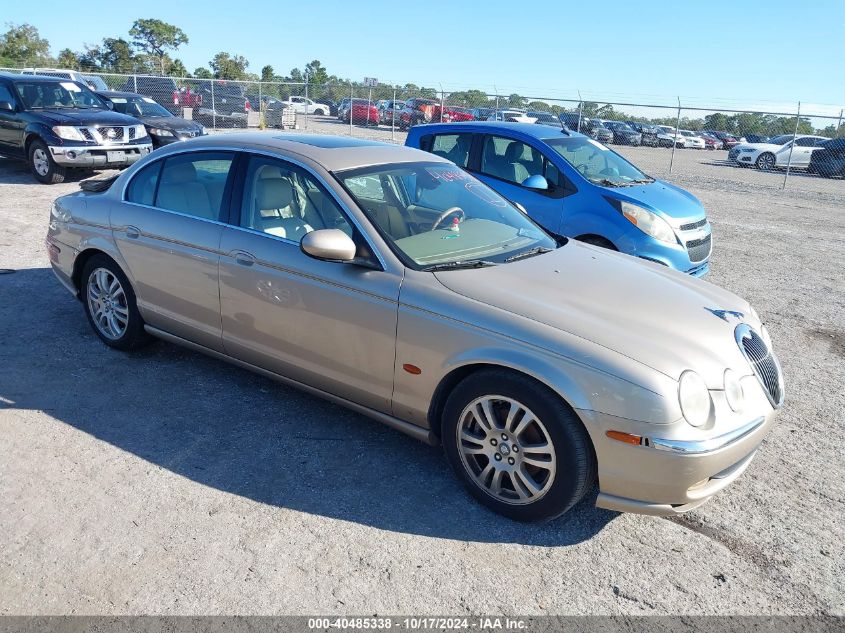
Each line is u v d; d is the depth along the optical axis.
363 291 3.48
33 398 4.16
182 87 26.14
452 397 3.29
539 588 2.81
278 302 3.79
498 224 4.18
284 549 2.96
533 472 3.19
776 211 13.87
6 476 3.37
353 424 4.05
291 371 3.92
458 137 7.79
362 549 2.98
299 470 3.56
